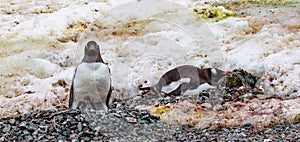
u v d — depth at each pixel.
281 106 9.16
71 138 7.71
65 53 12.33
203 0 16.47
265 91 10.62
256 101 9.59
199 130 8.37
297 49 12.25
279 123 8.70
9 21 14.55
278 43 12.79
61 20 14.39
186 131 8.28
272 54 11.89
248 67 11.45
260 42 12.88
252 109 9.12
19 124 8.19
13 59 11.89
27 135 7.83
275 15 15.16
